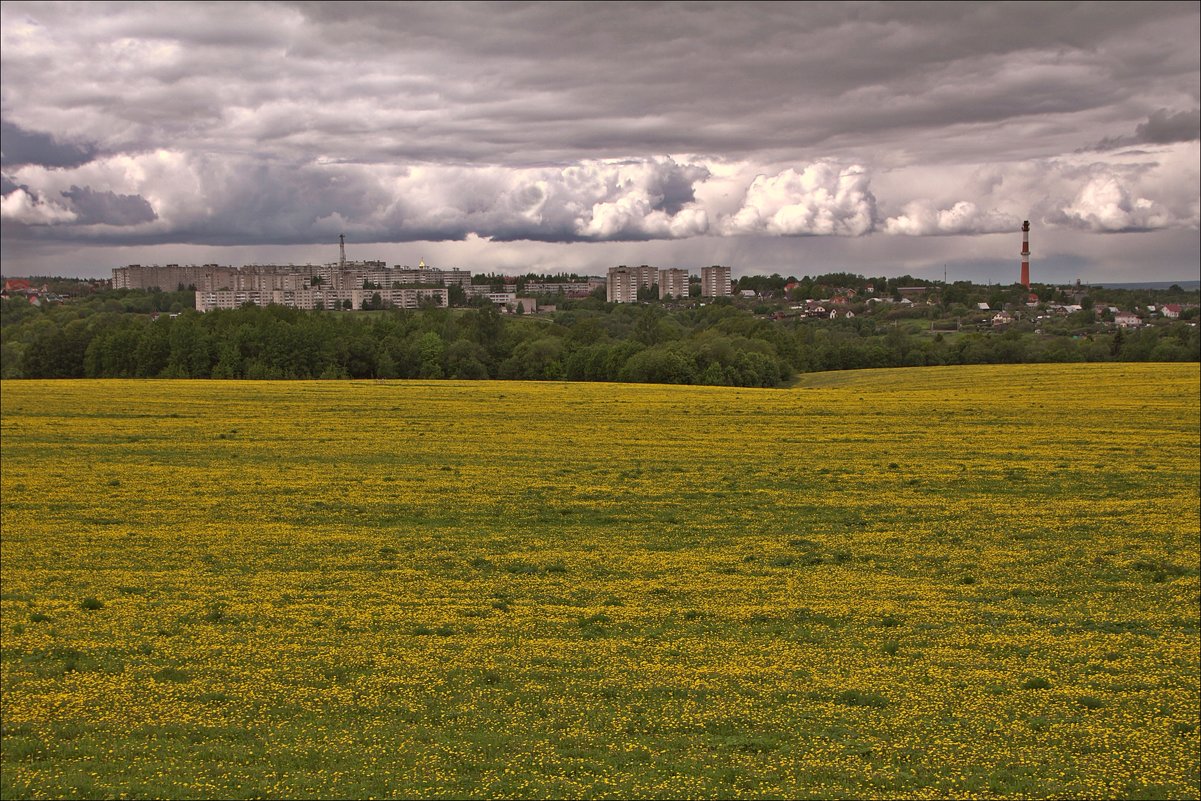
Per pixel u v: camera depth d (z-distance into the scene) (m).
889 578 32.69
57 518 40.97
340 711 22.11
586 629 27.75
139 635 27.17
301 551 36.38
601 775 18.83
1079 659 25.03
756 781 18.59
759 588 31.66
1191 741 20.16
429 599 30.61
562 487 47.09
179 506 43.19
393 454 55.56
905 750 19.91
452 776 18.78
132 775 18.83
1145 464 50.38
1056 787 18.30
